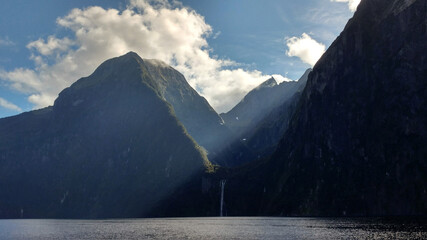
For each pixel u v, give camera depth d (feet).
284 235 489.67
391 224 593.01
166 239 478.59
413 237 406.00
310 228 582.35
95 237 540.52
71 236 573.33
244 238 466.70
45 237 568.41
